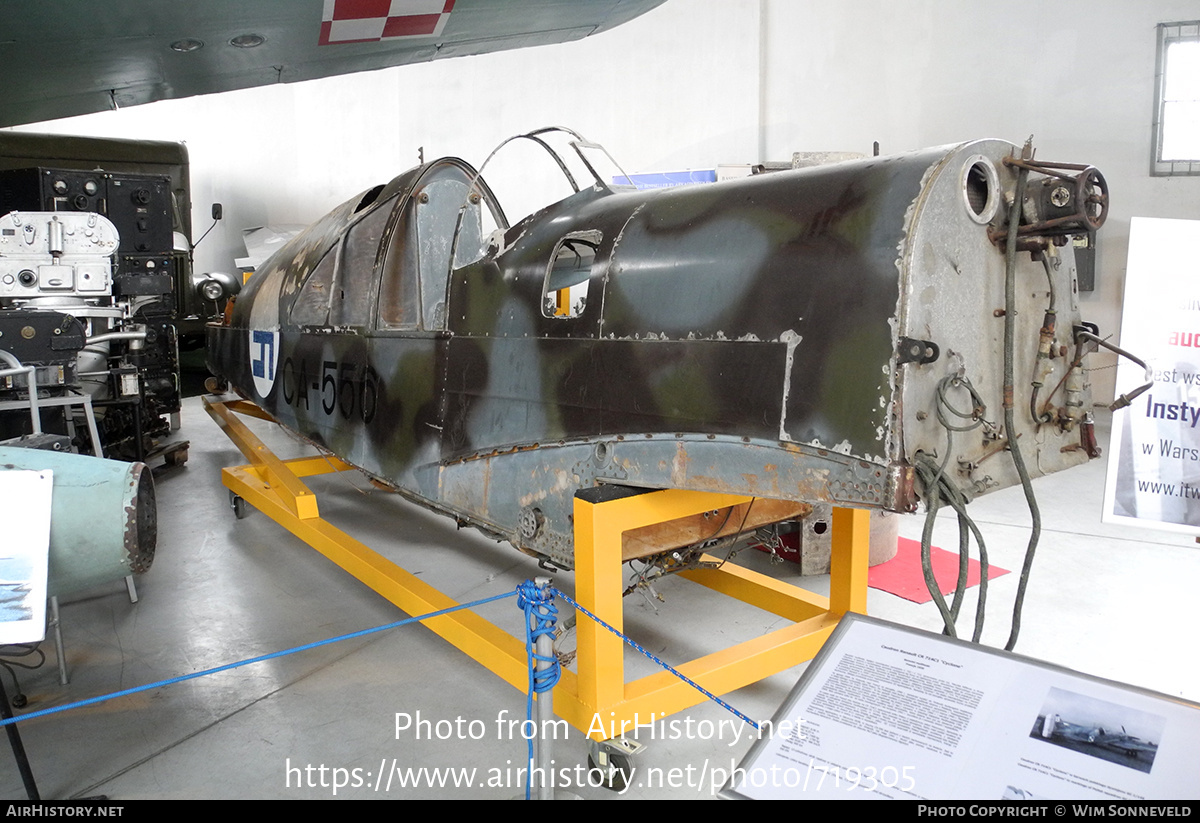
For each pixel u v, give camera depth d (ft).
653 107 30.14
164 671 9.30
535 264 8.09
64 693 8.82
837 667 4.81
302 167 34.96
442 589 11.66
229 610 11.05
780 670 8.11
